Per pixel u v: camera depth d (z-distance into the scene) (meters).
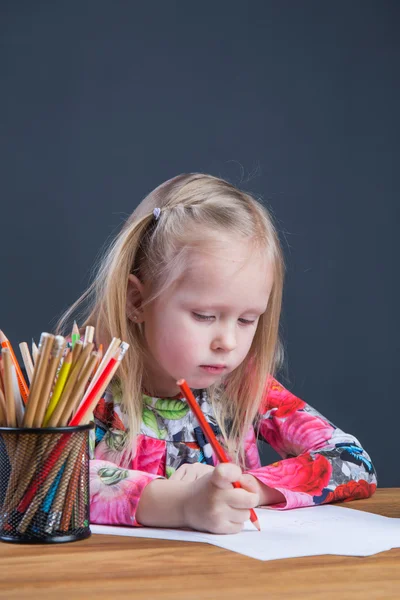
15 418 0.75
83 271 2.53
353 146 2.75
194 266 1.00
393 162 2.78
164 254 1.03
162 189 1.16
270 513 0.92
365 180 2.75
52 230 2.52
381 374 2.72
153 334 1.05
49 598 0.57
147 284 1.07
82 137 2.55
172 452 1.14
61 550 0.72
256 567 0.66
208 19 2.67
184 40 2.64
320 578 0.63
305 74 2.73
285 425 1.20
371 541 0.76
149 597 0.58
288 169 2.69
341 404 2.68
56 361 0.73
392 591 0.60
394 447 2.72
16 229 2.49
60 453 0.74
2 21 2.52
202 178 1.15
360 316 2.72
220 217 1.04
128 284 1.09
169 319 1.02
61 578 0.62
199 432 1.16
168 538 0.77
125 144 2.58
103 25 2.59
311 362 2.66
